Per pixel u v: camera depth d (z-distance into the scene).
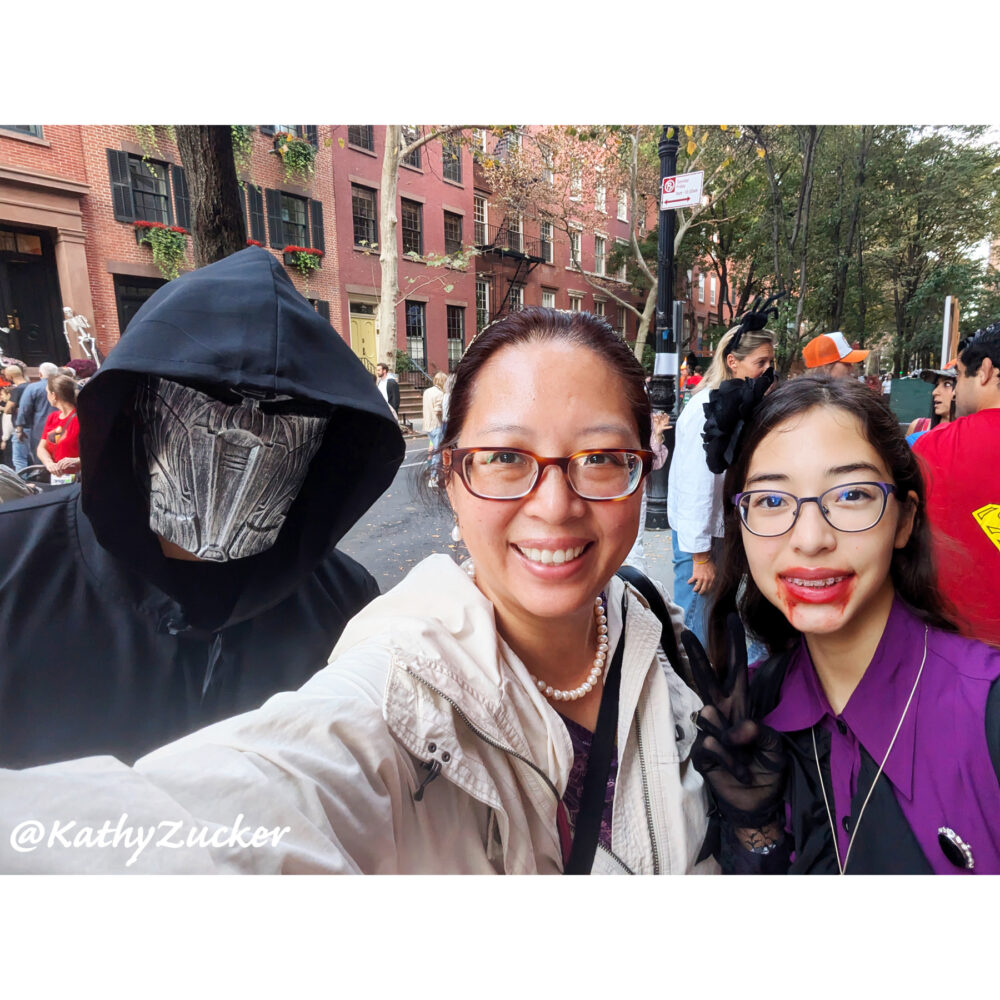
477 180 18.80
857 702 0.98
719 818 0.98
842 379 1.05
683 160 13.92
